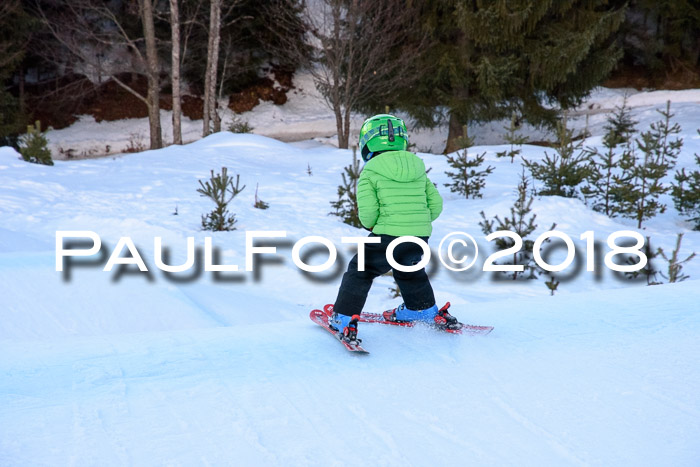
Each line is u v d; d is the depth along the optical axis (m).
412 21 27.97
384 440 2.69
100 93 34.62
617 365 3.57
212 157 20.73
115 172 17.94
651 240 11.52
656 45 33.47
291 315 7.20
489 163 19.56
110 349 4.01
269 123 34.59
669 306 4.80
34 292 6.72
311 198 15.66
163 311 6.78
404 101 28.53
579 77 28.05
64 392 3.22
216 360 3.74
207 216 12.20
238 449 2.60
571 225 12.64
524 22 26.33
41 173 17.09
